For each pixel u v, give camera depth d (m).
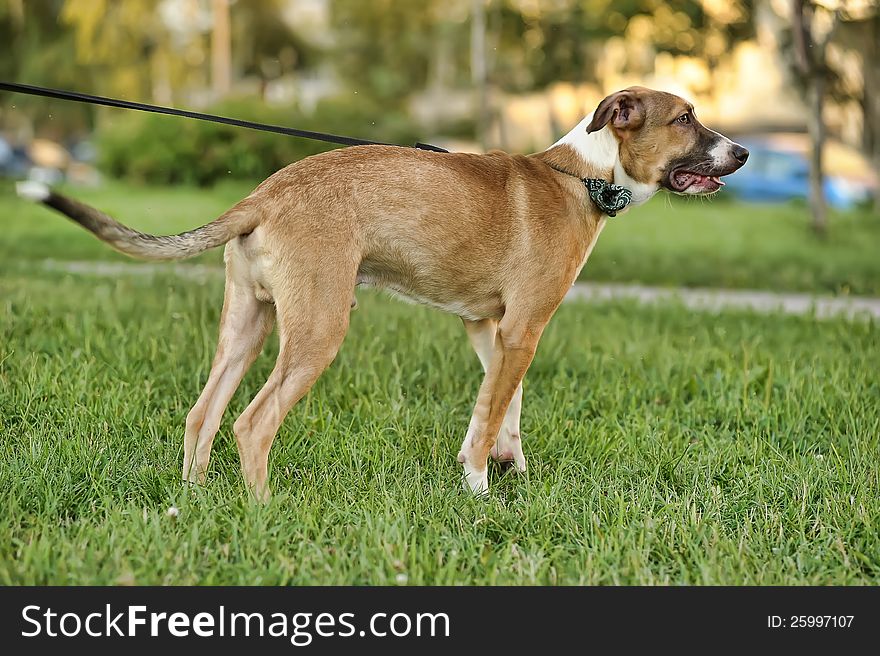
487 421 6.79
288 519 5.89
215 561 5.41
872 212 28.73
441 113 53.41
